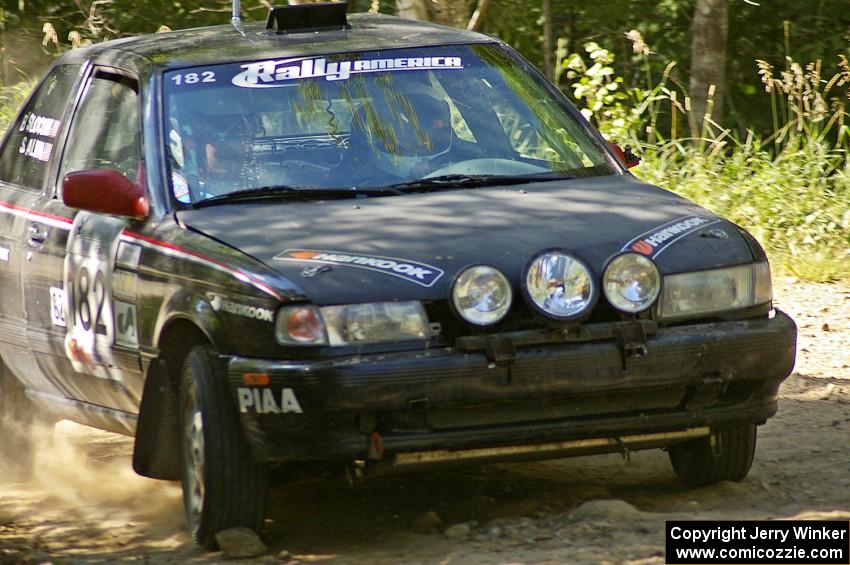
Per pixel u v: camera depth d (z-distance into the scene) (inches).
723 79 1594.5
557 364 505.4
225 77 635.5
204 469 526.3
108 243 609.6
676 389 532.1
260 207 581.3
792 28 1791.3
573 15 1920.5
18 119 760.3
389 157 615.2
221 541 530.3
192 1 1964.8
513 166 629.0
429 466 508.1
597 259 526.6
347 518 589.0
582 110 1411.2
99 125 668.7
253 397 506.0
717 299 542.6
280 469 542.6
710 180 1274.6
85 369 636.1
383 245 531.2
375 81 644.7
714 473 596.4
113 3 1961.1
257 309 508.7
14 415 730.8
